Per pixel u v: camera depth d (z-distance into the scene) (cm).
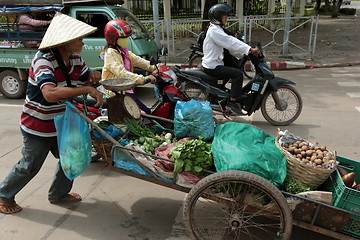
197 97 544
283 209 236
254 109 544
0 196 316
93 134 294
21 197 351
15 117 602
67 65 279
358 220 241
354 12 2562
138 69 590
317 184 257
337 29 1697
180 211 330
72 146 276
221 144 271
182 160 259
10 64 686
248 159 251
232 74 519
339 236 246
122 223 311
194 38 1448
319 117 580
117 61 357
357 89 743
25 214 322
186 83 543
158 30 1040
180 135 299
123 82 309
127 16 743
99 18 699
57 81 273
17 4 667
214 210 328
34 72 265
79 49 272
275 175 249
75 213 325
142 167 271
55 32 262
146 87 798
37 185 376
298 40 1414
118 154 278
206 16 1243
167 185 273
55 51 266
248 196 253
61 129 275
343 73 910
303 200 241
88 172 407
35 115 281
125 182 385
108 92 404
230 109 533
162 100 439
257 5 1838
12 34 673
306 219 248
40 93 274
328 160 257
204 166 263
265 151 260
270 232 269
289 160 258
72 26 264
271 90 526
